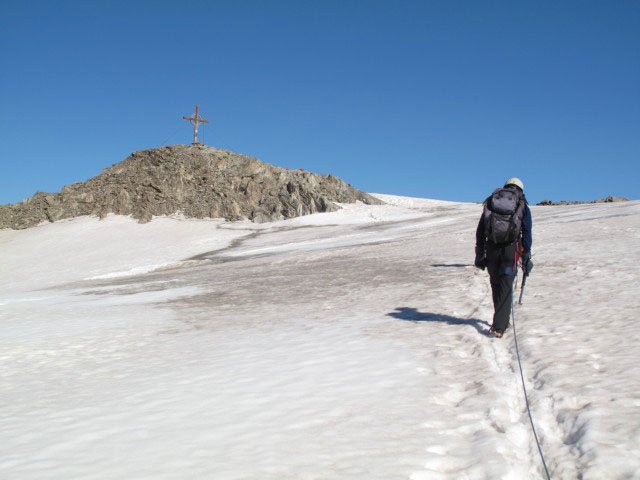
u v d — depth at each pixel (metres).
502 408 4.15
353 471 3.10
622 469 2.96
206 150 77.44
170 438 3.79
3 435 4.08
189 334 8.92
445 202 76.31
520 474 3.07
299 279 17.67
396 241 32.34
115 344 8.49
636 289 9.63
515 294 10.48
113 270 41.56
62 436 3.96
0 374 6.80
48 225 68.12
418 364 5.68
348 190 73.12
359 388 4.89
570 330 6.79
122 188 71.62
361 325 8.34
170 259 44.56
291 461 3.27
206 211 66.00
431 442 3.55
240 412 4.35
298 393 4.82
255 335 8.27
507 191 7.04
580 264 14.02
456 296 10.87
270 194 67.81
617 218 28.11
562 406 4.11
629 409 3.83
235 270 26.41
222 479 3.02
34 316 13.75
